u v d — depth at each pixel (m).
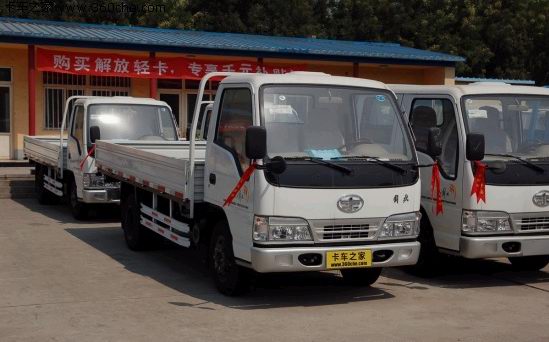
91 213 14.05
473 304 7.48
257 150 6.63
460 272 9.20
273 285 8.23
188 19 31.33
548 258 9.07
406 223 7.36
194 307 7.15
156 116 13.56
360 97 7.54
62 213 14.09
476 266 9.59
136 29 23.69
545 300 7.70
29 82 19.67
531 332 6.45
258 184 6.80
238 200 7.12
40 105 21.20
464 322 6.76
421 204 8.70
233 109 7.50
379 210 7.18
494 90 8.55
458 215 8.14
